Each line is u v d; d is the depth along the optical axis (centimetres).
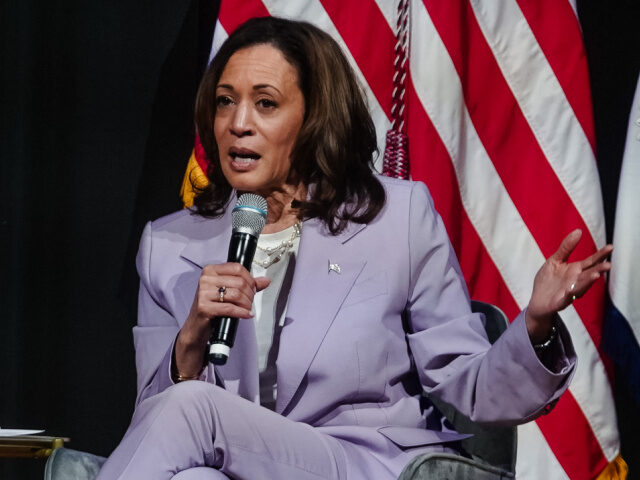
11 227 1086
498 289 991
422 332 709
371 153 772
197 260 755
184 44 1117
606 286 1019
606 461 982
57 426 1094
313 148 736
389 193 749
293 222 745
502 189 1000
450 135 985
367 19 1009
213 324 620
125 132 1112
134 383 1110
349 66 762
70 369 1098
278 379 679
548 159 1002
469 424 738
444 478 605
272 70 718
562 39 1014
